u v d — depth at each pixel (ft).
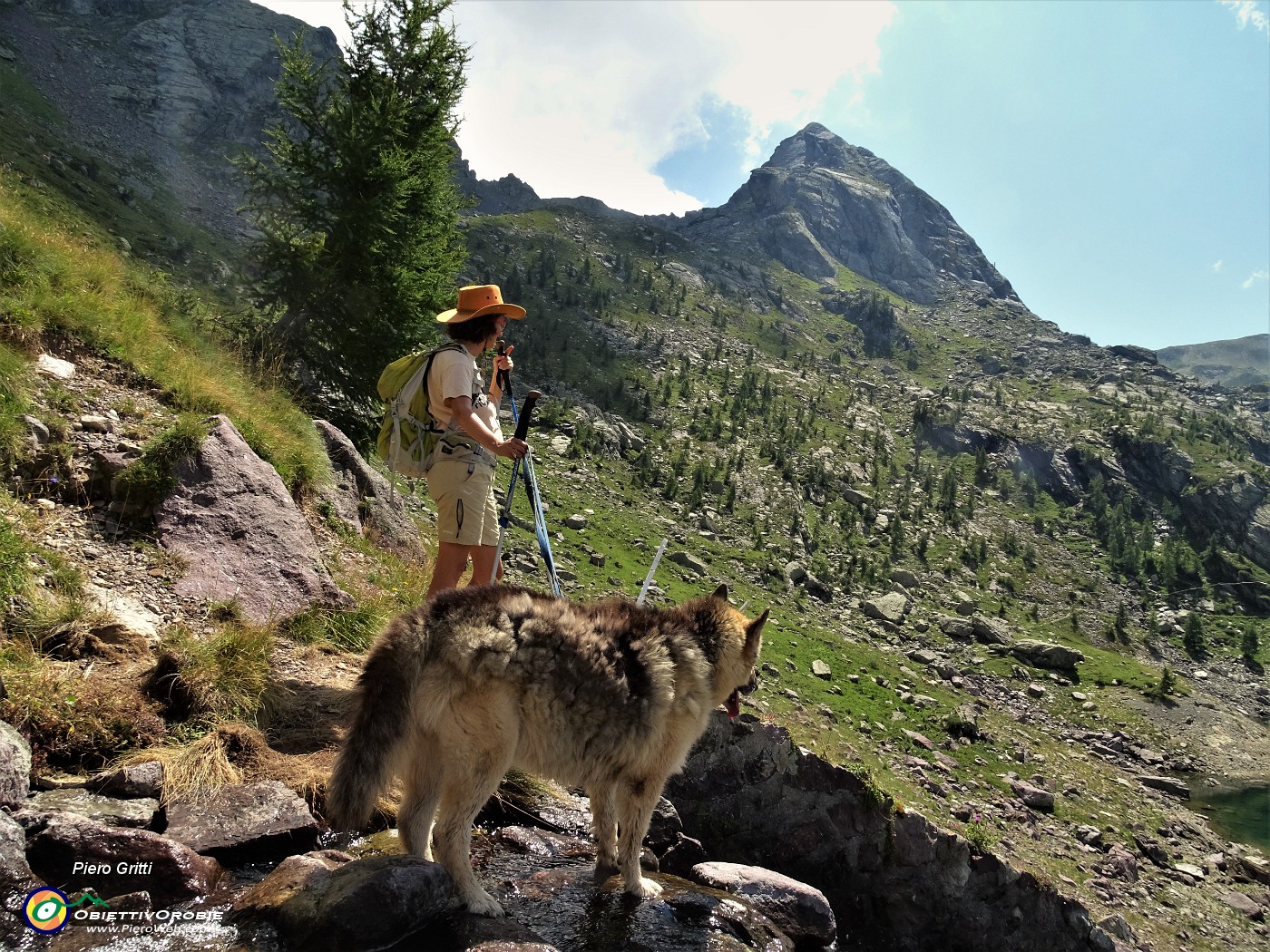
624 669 14.84
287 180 67.97
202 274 212.23
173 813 14.29
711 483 388.16
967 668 232.12
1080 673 252.62
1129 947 99.45
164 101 376.89
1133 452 548.72
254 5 467.11
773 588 258.37
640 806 15.70
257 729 17.66
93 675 17.15
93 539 21.72
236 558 23.43
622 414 453.99
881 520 408.87
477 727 13.39
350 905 11.70
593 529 229.25
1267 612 417.90
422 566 35.86
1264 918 118.52
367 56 70.79
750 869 19.10
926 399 614.75
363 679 13.12
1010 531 449.48
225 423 26.94
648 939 14.19
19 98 308.40
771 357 636.89
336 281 64.39
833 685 162.61
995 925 46.78
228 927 11.77
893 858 40.93
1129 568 435.53
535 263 645.92
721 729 34.47
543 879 15.96
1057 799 143.43
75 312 29.89
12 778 12.99
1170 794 174.70
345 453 39.45
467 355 18.83
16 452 22.29
